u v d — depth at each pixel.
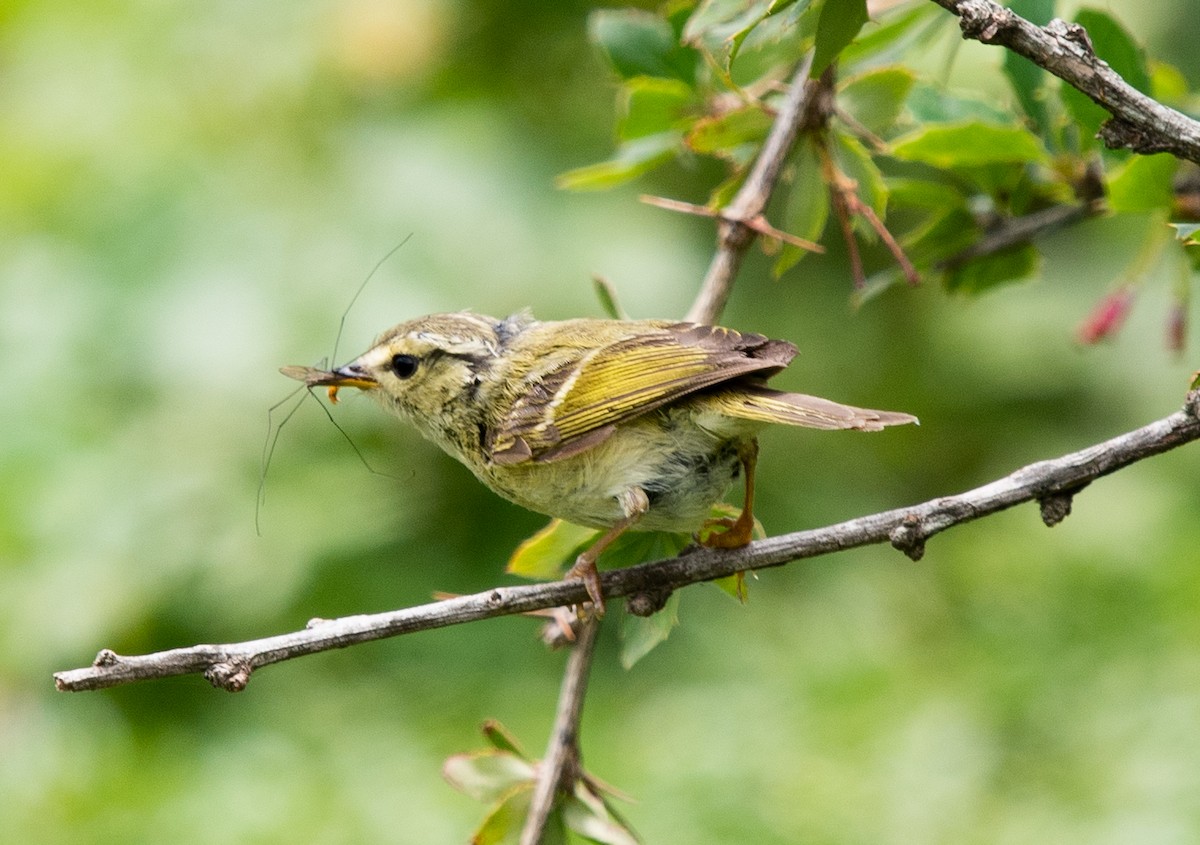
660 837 10.51
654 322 7.39
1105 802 10.48
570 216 13.36
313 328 12.92
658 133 8.20
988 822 10.52
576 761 6.85
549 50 14.17
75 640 12.16
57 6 15.46
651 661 12.21
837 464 14.20
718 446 6.88
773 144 7.38
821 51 5.60
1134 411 13.66
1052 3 6.89
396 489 12.77
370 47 13.56
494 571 12.58
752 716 11.38
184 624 12.36
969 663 11.88
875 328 14.38
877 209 7.44
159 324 13.12
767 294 14.33
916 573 12.98
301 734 11.43
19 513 12.52
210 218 13.52
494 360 7.40
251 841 10.47
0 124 15.00
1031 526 12.88
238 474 12.64
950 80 12.86
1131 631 11.76
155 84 14.44
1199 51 13.20
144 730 11.90
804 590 12.84
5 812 10.94
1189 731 10.76
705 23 6.24
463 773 6.94
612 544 7.23
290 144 13.88
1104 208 7.76
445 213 13.27
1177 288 7.84
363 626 6.08
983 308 14.18
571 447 6.84
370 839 10.44
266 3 14.12
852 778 10.76
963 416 14.34
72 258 13.62
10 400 12.95
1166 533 12.41
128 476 12.63
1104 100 5.33
